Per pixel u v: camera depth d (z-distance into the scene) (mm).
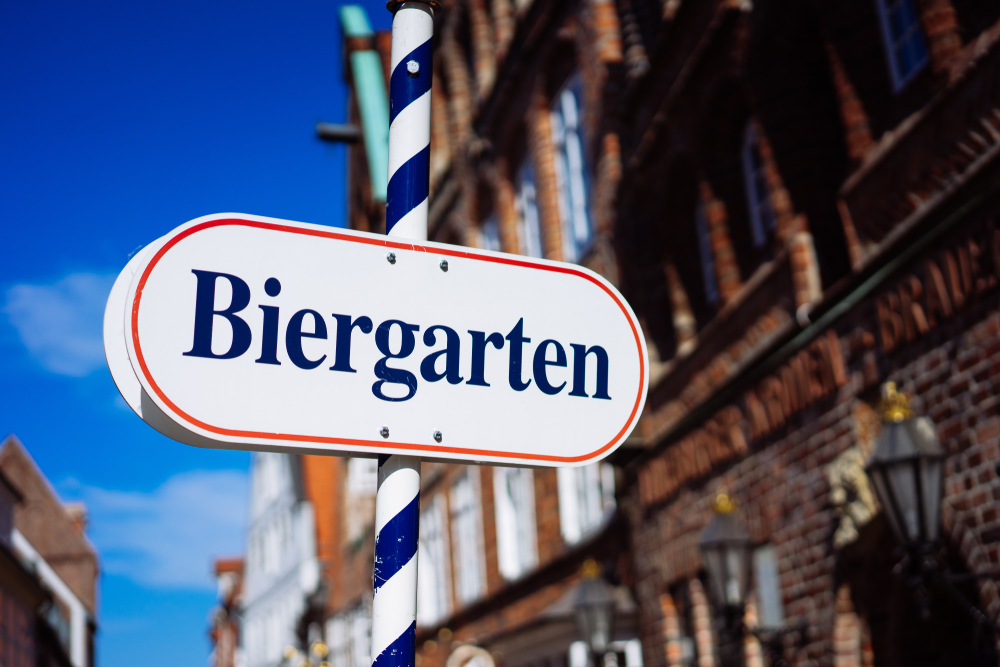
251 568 47344
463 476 20625
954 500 6457
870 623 7691
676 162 11180
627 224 12359
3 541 18828
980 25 6613
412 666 2453
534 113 16703
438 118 23000
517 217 18047
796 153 8891
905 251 6895
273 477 44188
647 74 11672
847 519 7660
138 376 2303
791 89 8992
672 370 11180
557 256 15836
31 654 20547
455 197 20844
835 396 7906
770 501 8930
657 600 11453
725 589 8266
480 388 2604
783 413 8680
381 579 2475
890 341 7133
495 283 2684
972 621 7496
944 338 6543
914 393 6891
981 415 6176
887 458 5738
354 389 2475
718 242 10469
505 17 19312
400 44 2896
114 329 2350
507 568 17750
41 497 30094
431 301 2605
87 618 29859
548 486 16141
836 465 7832
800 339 8344
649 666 11656
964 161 6434
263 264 2465
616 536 13344
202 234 2424
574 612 10969
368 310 2535
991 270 6016
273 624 42000
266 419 2387
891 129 7707
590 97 14305
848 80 7996
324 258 2521
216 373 2367
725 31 9578
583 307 2766
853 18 8055
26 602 20047
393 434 2490
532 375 2670
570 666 13664
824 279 8562
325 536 37094
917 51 7492
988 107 6121
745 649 9375
